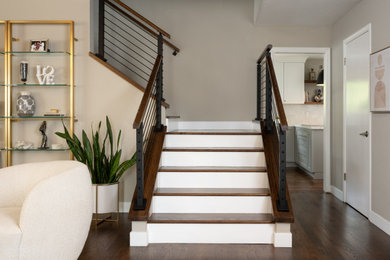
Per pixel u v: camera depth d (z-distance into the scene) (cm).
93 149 350
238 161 346
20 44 367
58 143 369
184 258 247
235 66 473
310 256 251
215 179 323
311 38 471
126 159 367
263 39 471
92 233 302
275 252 259
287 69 719
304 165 650
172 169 323
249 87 474
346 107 418
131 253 257
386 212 309
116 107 367
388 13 304
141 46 462
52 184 188
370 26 342
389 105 298
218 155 347
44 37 368
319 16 428
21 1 367
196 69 474
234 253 257
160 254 255
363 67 364
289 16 427
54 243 188
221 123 476
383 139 316
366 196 355
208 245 274
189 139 375
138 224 274
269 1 375
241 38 472
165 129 366
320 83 666
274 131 362
